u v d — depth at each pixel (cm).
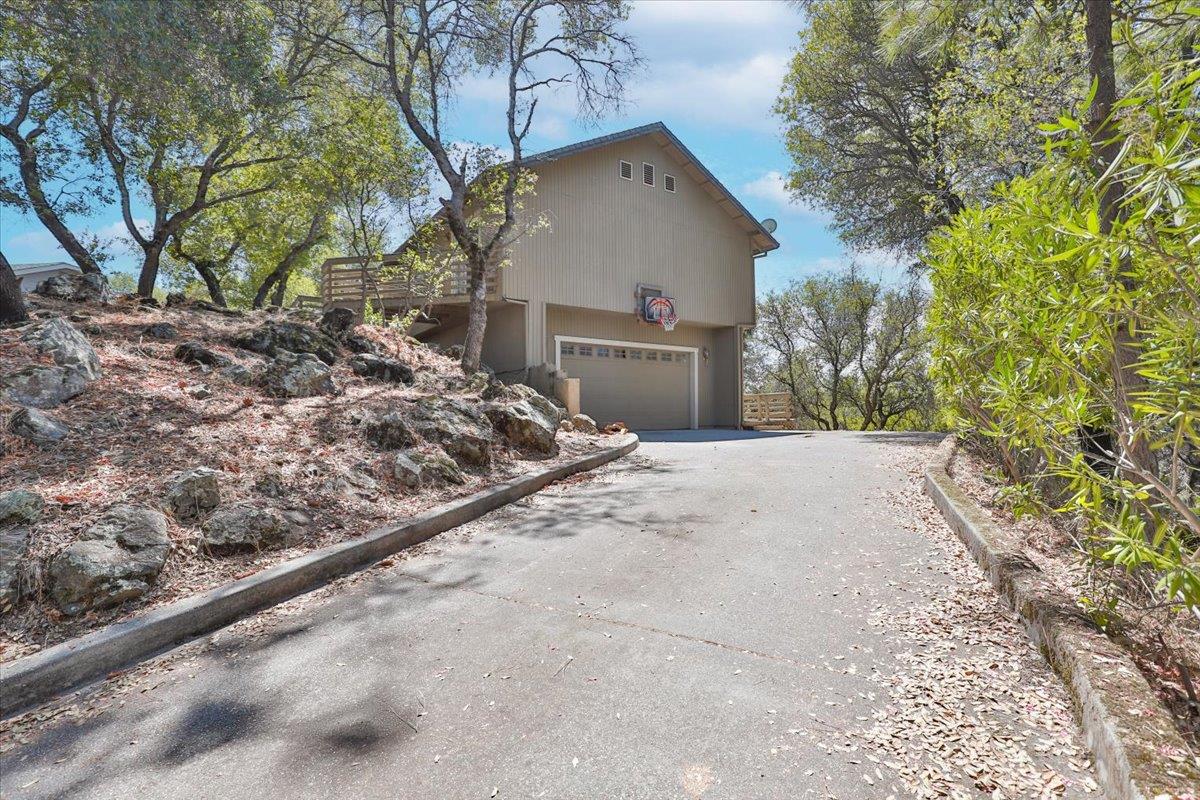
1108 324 234
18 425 423
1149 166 201
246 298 2228
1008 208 315
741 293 1847
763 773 189
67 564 308
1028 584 296
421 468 557
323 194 1186
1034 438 285
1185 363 196
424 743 211
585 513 534
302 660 276
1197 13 190
